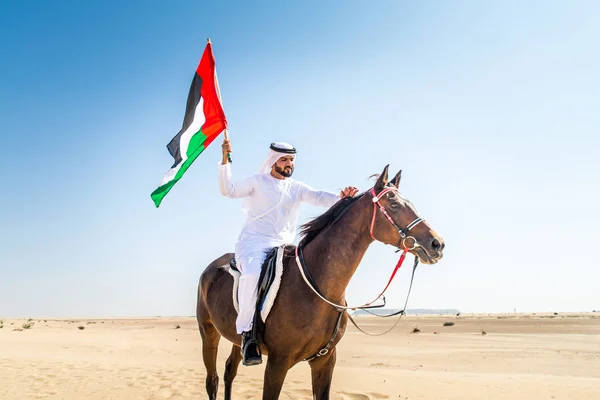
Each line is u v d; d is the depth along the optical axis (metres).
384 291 5.20
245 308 5.22
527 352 22.20
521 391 9.66
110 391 9.76
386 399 9.00
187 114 6.49
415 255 4.89
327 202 5.96
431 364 18.08
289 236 6.01
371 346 26.27
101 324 67.19
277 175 5.95
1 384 10.62
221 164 5.62
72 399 9.03
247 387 10.12
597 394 9.32
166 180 6.21
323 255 5.14
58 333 31.50
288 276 5.22
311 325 4.99
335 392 9.38
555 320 57.81
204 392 9.66
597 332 35.81
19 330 34.19
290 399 8.80
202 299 6.82
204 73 6.46
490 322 56.41
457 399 8.95
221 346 25.20
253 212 5.87
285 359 5.05
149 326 56.09
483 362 18.77
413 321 64.38
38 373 12.23
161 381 10.94
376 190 5.07
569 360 19.12
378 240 5.04
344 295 5.34
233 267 5.94
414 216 4.87
